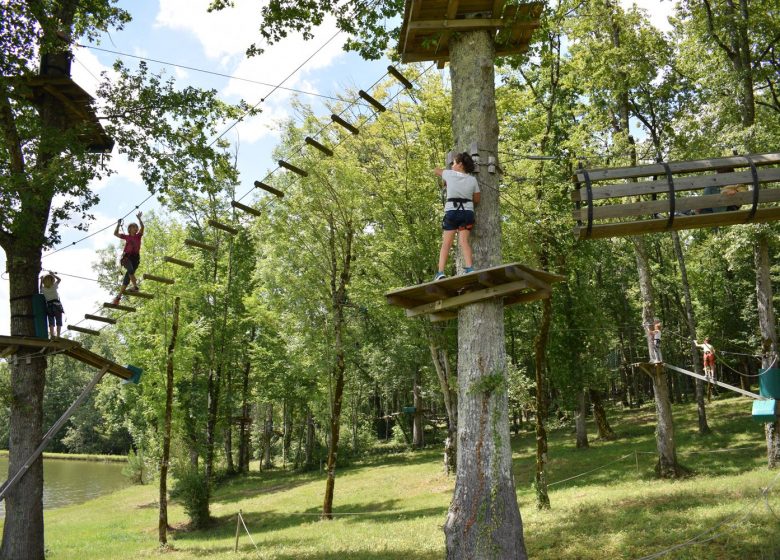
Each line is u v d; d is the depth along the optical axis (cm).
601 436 3195
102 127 1441
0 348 1284
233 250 3319
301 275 2455
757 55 1994
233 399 4288
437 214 2311
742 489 1434
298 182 2261
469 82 834
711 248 2670
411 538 1466
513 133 2089
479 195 778
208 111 1459
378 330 3269
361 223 2442
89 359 1396
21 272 1354
